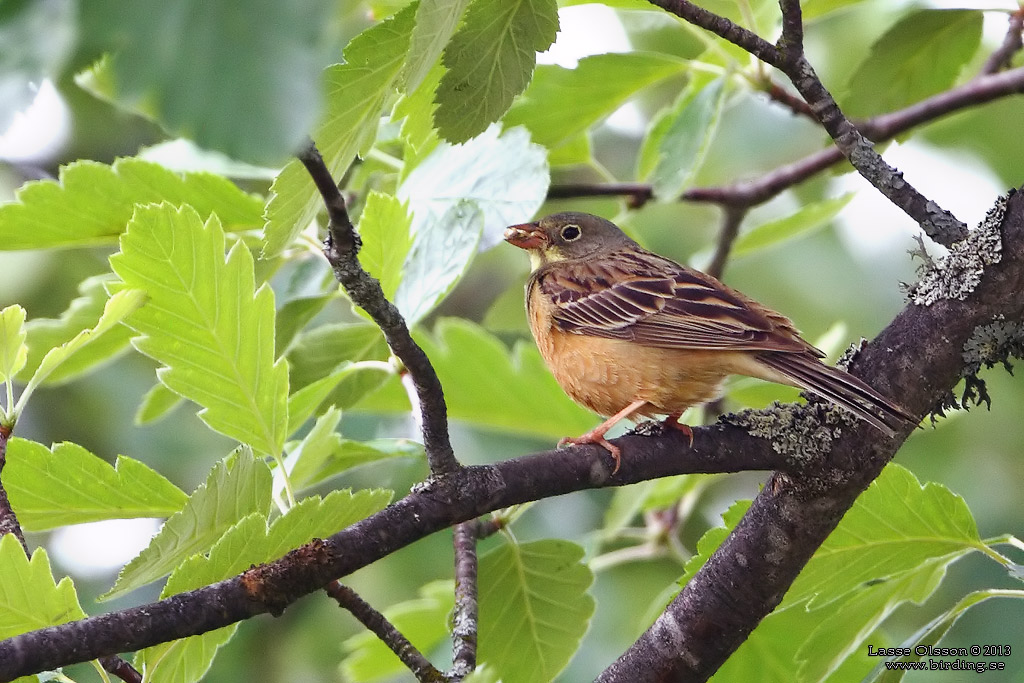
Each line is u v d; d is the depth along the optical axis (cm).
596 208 1393
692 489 1120
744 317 927
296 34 280
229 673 1361
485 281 1702
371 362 852
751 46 724
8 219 886
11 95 290
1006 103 1555
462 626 782
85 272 1454
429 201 972
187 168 996
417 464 1321
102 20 284
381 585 1403
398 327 580
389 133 1023
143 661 658
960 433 1464
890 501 768
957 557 791
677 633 771
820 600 820
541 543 878
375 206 816
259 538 634
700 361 945
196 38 281
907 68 1111
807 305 1599
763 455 725
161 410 1005
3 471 704
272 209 578
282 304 995
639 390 967
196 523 662
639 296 976
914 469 1446
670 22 1263
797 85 746
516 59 599
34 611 604
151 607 564
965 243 742
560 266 1069
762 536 756
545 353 1043
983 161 1575
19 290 1444
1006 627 1263
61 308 1450
